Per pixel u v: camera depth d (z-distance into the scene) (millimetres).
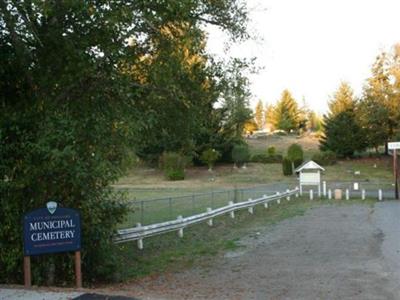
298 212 28438
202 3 12719
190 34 11844
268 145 92375
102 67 11164
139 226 15688
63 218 9898
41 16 10211
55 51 10727
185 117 13289
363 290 9906
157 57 11828
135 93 11555
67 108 10922
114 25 10375
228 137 67250
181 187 50062
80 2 9906
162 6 10938
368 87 66438
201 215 20344
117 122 11008
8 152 10336
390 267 12320
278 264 13094
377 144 70250
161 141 13883
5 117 10328
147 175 61031
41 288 9109
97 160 10430
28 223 9594
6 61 10758
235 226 22016
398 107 64062
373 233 18906
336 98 73250
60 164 10047
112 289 10000
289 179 58938
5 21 10047
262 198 30359
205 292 9891
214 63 13586
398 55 64250
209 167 65312
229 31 13445
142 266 13125
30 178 10164
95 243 10852
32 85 10891
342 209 30297
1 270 10359
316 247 15812
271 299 9227
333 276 11359
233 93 14078
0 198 10297
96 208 10656
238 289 10195
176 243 16984
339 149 70688
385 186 49781
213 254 14969
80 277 10078
